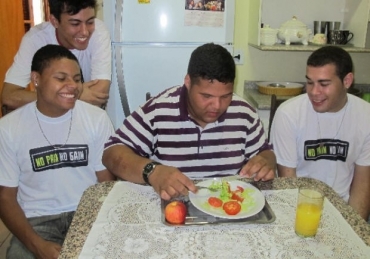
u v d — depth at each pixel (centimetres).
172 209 106
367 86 313
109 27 254
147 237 100
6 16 375
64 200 153
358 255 95
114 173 137
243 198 118
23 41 205
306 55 305
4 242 230
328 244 99
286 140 164
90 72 213
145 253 94
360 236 103
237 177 137
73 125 152
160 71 266
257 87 304
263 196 119
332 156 165
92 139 155
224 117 144
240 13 293
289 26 275
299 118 163
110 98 268
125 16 254
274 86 289
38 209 151
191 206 116
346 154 164
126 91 268
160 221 108
